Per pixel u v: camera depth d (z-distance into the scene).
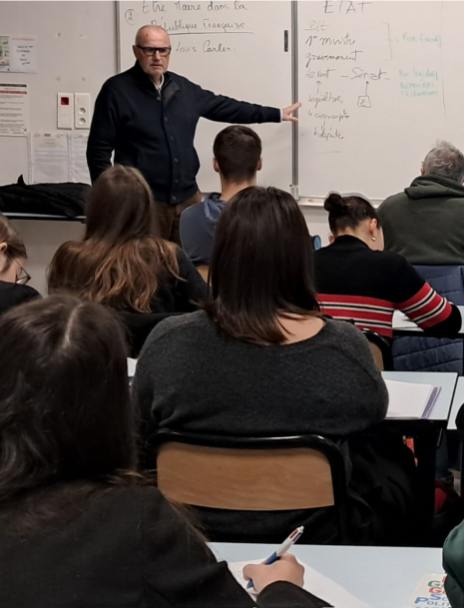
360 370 1.76
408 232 3.91
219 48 5.14
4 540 0.92
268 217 1.74
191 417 1.80
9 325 0.98
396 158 5.12
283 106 5.16
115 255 2.60
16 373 0.95
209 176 5.32
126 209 2.62
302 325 1.76
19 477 0.94
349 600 1.32
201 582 0.95
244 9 5.09
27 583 0.90
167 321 1.84
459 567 1.09
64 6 5.23
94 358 0.97
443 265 3.88
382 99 5.08
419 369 3.62
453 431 2.59
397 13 5.00
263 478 1.80
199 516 1.85
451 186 3.88
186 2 5.13
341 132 5.14
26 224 5.48
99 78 5.30
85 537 0.93
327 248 2.91
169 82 4.90
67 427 0.96
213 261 1.77
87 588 0.90
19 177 5.28
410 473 2.26
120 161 4.96
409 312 2.88
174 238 4.99
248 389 1.75
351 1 5.02
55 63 5.30
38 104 5.34
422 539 2.30
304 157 5.20
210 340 1.76
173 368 1.78
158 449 1.84
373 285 2.84
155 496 0.98
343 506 1.83
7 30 5.28
